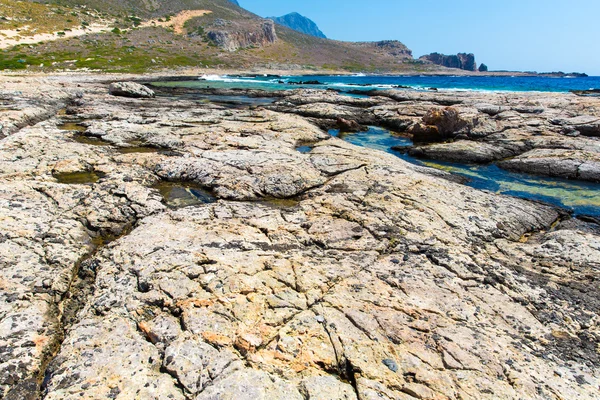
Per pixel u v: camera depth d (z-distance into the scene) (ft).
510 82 268.62
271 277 24.62
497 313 22.77
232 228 31.50
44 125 64.80
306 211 35.73
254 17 501.97
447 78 347.77
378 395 16.78
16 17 260.42
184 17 402.72
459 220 34.91
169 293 22.84
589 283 26.48
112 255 27.09
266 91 143.74
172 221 32.76
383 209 35.63
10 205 32.40
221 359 18.47
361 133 86.02
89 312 21.94
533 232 36.37
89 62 212.84
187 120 72.13
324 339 19.84
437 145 68.23
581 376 18.56
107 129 61.62
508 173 58.44
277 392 16.80
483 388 17.35
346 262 27.17
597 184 53.47
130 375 17.69
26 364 18.70
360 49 532.32
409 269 26.55
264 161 48.34
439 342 19.95
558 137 68.74
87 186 38.65
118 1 391.86
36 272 24.91
